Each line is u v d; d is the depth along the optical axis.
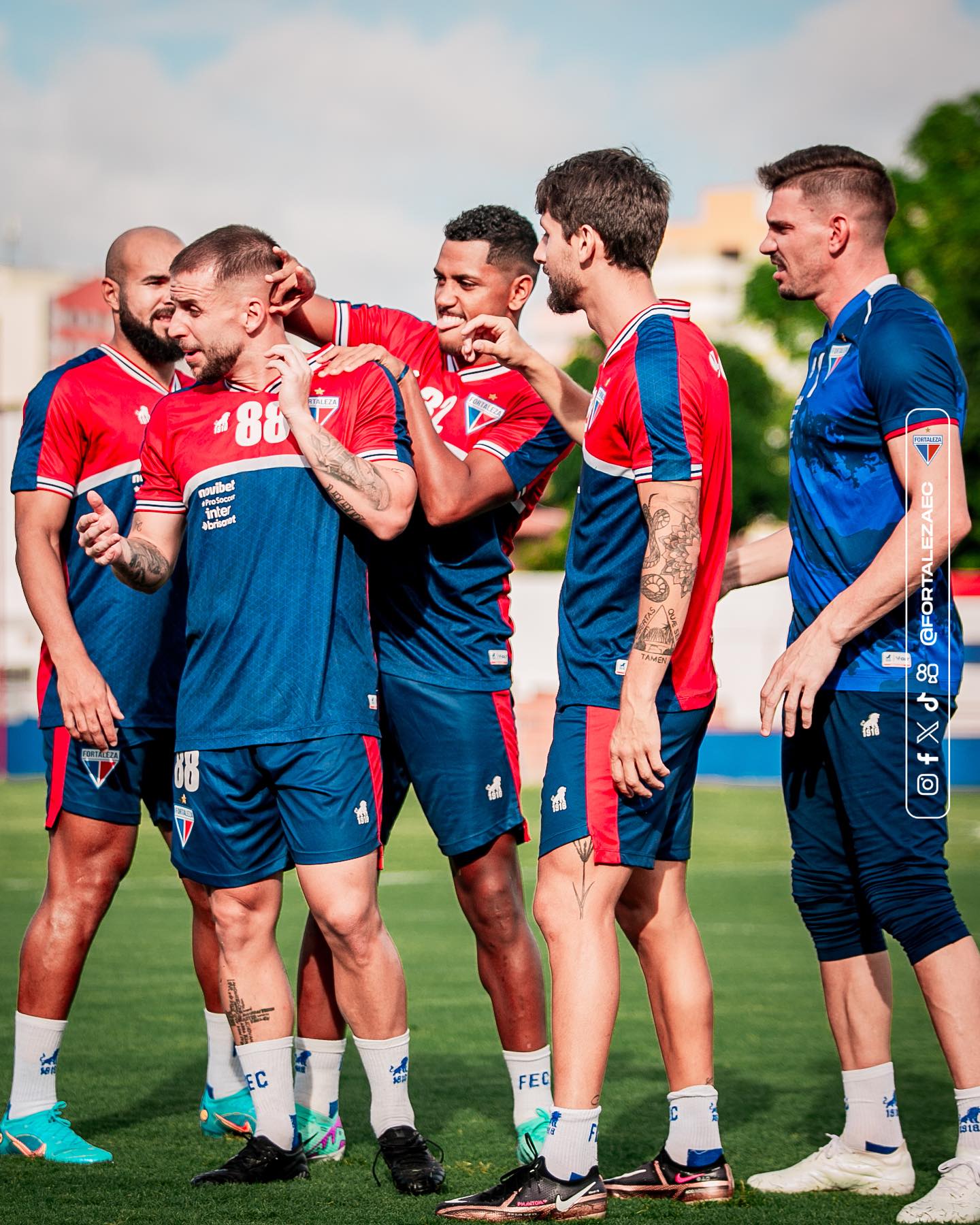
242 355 6.61
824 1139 7.61
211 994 7.45
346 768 6.45
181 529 6.90
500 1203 5.86
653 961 6.52
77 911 7.21
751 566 7.55
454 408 7.64
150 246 7.50
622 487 6.14
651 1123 7.93
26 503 7.35
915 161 68.69
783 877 23.12
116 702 7.13
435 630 7.36
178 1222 5.78
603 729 6.10
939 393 6.12
